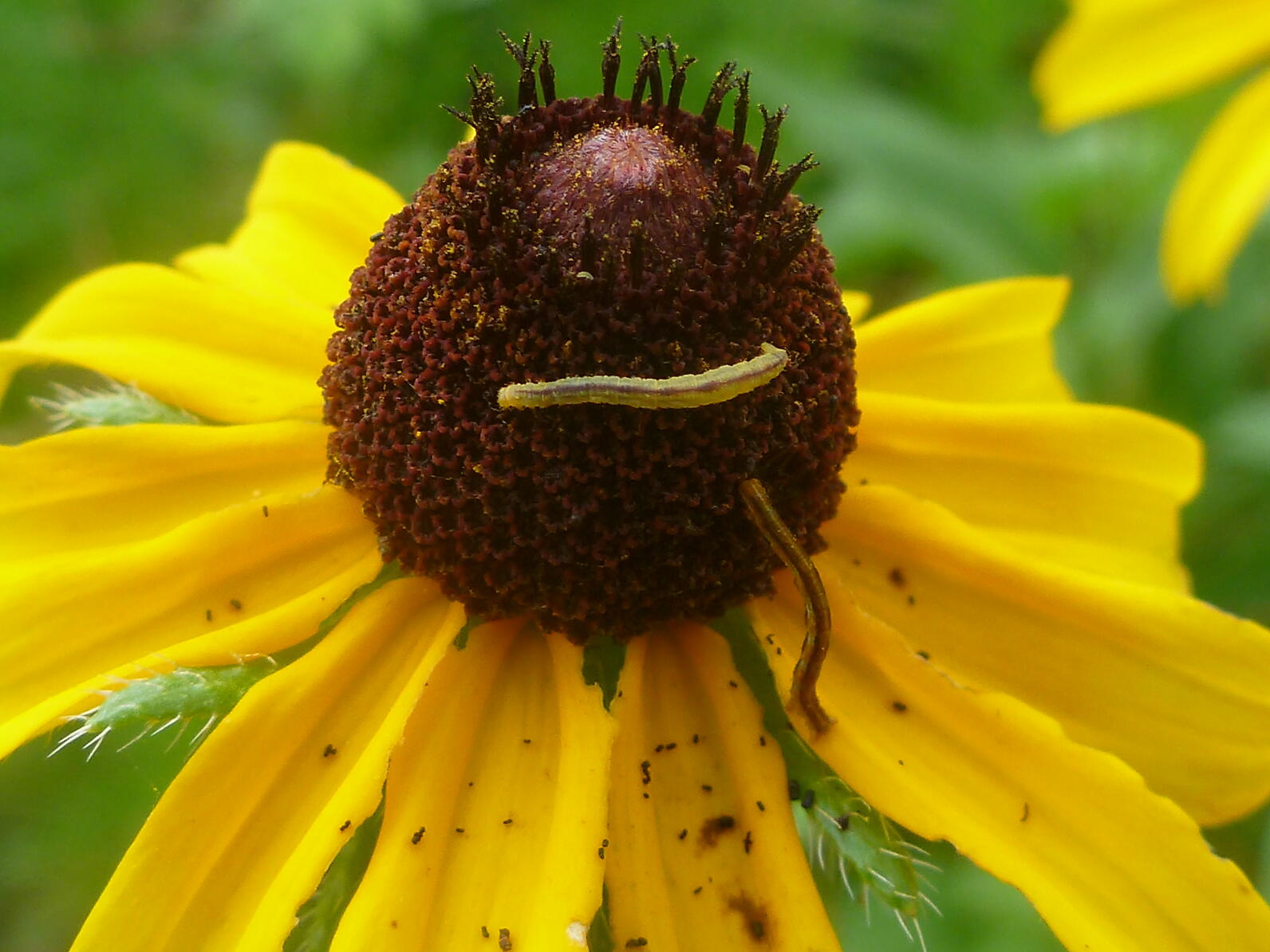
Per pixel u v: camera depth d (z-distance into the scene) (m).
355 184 0.07
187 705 0.05
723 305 0.05
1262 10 0.08
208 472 0.06
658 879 0.05
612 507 0.05
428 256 0.05
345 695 0.05
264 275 0.07
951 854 0.06
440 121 0.12
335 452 0.06
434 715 0.05
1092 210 0.11
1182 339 0.10
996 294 0.07
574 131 0.06
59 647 0.05
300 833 0.05
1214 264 0.08
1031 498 0.06
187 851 0.05
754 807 0.05
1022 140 0.12
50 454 0.06
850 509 0.06
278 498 0.06
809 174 0.12
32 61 0.12
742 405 0.05
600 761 0.05
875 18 0.13
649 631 0.06
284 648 0.06
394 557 0.06
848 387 0.06
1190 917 0.05
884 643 0.06
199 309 0.06
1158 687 0.06
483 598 0.06
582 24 0.12
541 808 0.05
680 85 0.06
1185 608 0.06
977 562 0.06
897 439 0.06
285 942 0.05
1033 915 0.08
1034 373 0.07
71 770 0.09
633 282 0.05
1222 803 0.06
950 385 0.07
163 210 0.12
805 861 0.05
